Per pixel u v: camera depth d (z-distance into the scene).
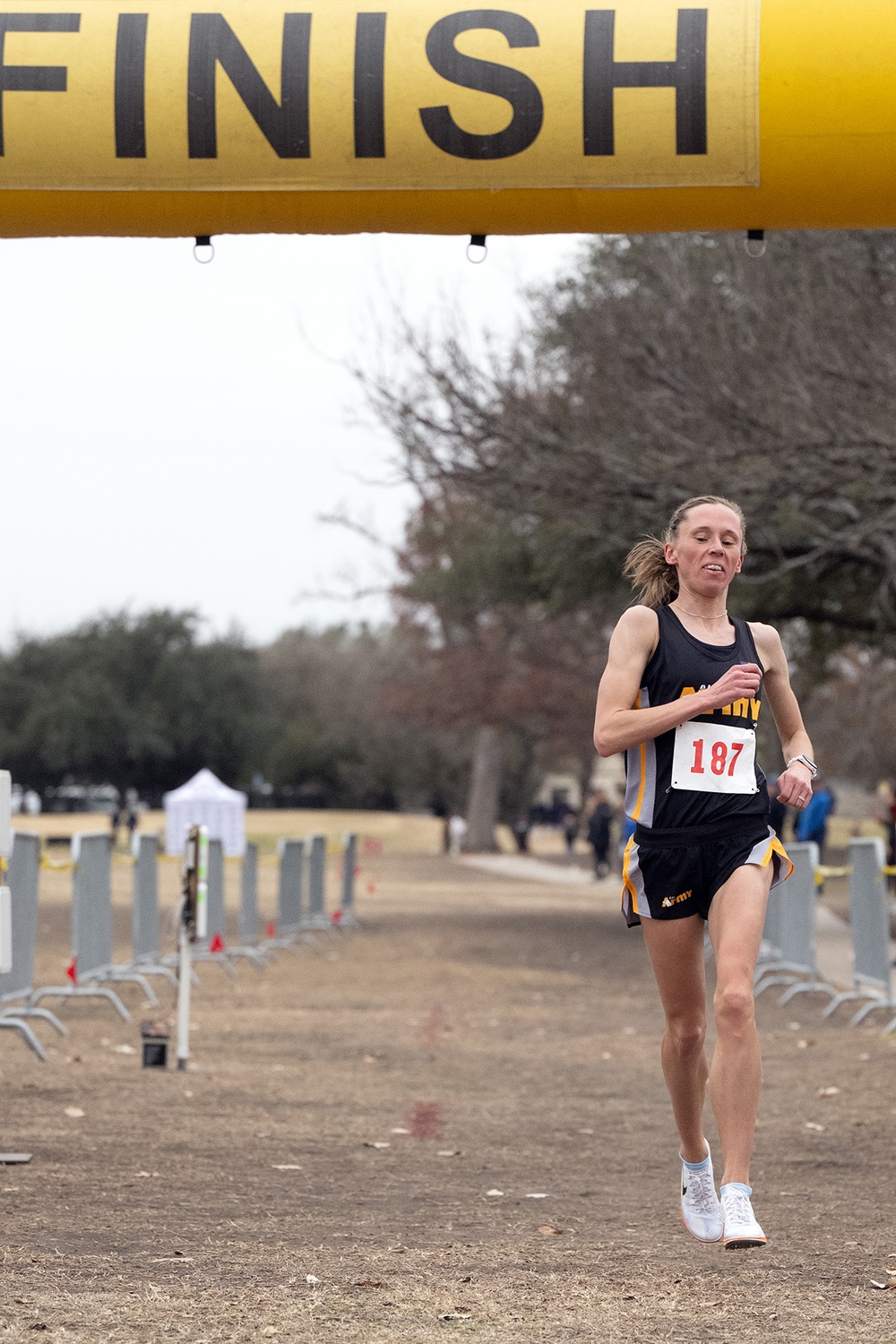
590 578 49.91
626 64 14.88
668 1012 11.41
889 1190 14.65
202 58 15.25
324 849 48.56
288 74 15.16
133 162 15.53
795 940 31.98
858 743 121.88
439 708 120.50
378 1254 12.04
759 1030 27.31
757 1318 10.35
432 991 33.62
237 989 32.66
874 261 38.38
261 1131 17.33
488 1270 11.62
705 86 14.80
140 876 30.91
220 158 15.45
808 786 11.48
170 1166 15.25
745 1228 10.26
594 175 15.20
